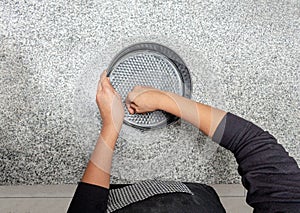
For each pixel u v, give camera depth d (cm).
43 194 100
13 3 101
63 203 101
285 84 109
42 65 101
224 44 108
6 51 100
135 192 78
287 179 71
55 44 102
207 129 86
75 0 103
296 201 67
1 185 99
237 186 105
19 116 100
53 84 101
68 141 100
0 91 100
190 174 104
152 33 105
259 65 108
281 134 108
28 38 101
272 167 73
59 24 102
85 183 75
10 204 99
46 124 100
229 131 81
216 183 105
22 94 100
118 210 70
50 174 100
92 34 103
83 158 101
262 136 79
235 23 108
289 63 109
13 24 101
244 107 107
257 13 109
